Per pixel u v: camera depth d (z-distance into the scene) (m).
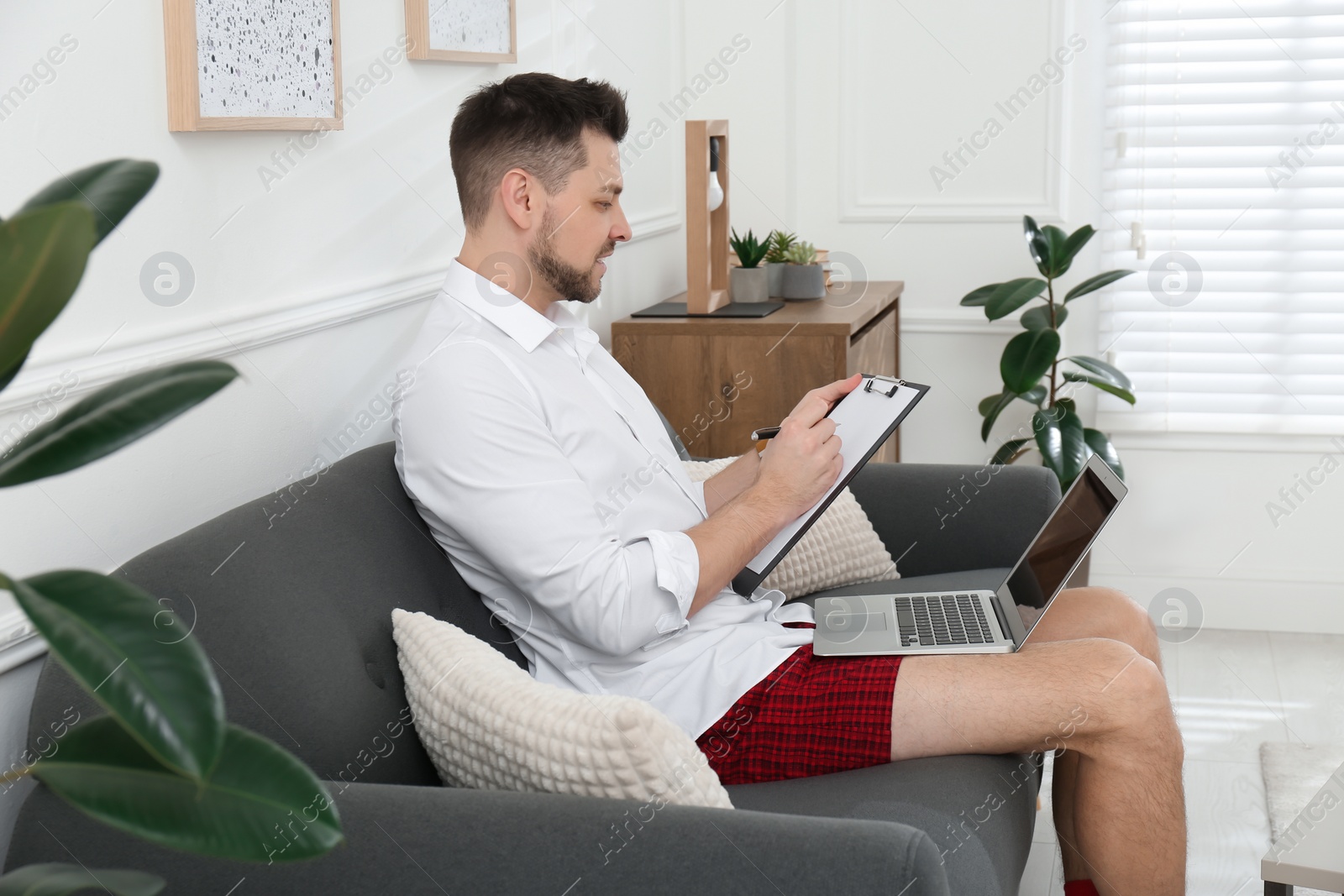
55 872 0.68
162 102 1.34
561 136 1.53
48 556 1.20
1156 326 3.17
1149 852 1.36
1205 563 3.23
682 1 3.33
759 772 1.41
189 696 0.56
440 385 1.41
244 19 1.45
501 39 2.21
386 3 1.83
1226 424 3.15
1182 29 3.05
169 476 1.37
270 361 1.56
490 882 0.91
